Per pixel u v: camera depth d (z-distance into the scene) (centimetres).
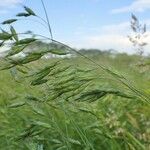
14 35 11
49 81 12
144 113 21
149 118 20
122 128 18
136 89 11
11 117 21
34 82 12
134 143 17
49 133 18
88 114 20
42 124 13
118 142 18
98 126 17
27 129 13
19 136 13
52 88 12
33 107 13
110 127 18
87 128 17
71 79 11
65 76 11
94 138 18
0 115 21
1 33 11
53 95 12
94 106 20
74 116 19
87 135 18
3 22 11
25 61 11
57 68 11
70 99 14
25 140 14
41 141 17
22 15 11
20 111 21
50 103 14
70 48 11
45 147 17
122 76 11
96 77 11
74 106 14
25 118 19
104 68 11
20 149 17
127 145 17
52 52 11
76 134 18
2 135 18
